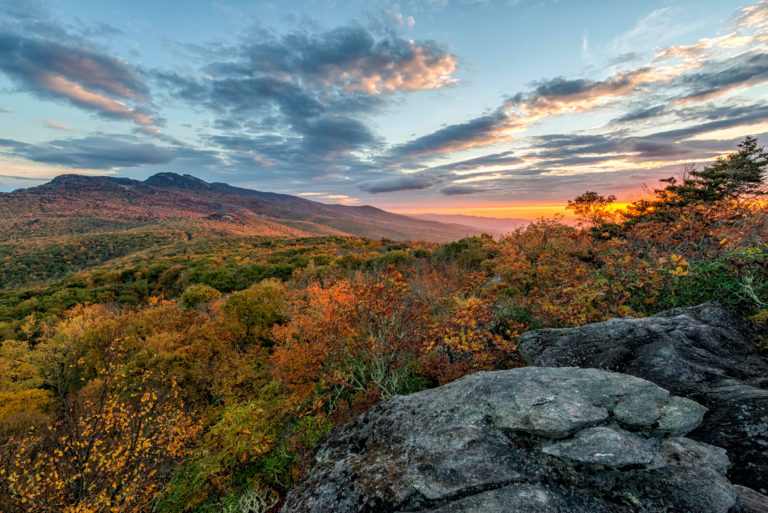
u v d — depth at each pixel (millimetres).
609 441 3537
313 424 9242
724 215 8727
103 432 9242
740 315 6344
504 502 3355
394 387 9812
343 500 4230
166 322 17578
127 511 8242
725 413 3818
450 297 13484
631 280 8984
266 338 16562
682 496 2990
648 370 5234
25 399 14742
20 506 7727
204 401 12820
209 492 8297
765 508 2707
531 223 16859
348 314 11203
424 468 4141
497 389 5094
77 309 33406
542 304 10070
